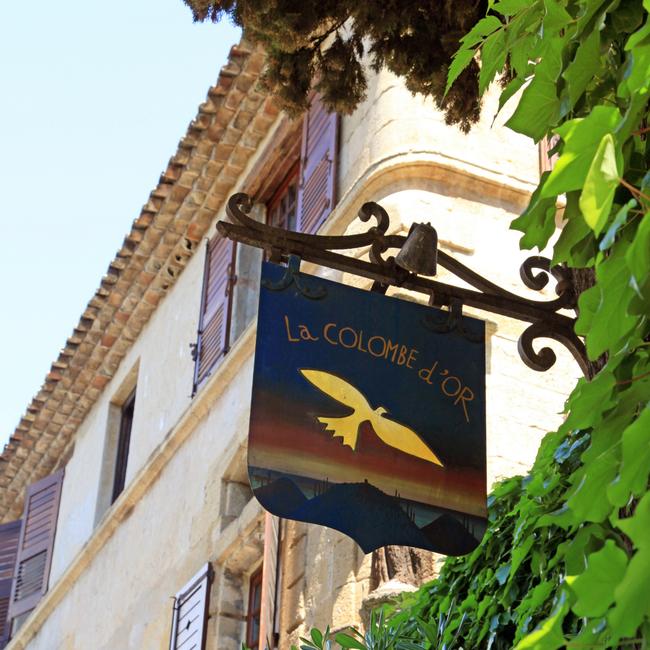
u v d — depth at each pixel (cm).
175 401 1592
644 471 288
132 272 1723
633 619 259
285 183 1495
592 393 333
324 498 594
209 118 1509
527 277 686
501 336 1114
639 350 335
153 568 1488
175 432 1515
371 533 594
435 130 1198
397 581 973
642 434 284
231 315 1487
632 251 287
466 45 434
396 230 1141
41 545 1931
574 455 609
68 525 1878
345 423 613
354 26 909
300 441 601
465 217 1170
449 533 607
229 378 1422
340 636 733
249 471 588
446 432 628
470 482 620
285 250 655
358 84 932
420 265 661
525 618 595
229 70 1453
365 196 1187
